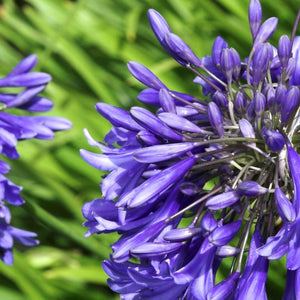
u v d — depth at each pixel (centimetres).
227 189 82
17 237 94
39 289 117
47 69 161
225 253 81
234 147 84
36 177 137
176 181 83
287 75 85
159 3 168
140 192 81
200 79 91
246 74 88
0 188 91
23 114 144
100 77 156
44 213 98
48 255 133
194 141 83
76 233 105
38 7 172
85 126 143
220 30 160
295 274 80
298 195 80
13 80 93
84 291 126
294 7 160
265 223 84
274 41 157
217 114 83
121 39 164
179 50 87
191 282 82
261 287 81
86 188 140
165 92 84
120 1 171
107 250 113
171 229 83
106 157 84
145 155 82
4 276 131
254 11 89
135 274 81
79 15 168
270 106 84
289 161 82
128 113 84
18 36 171
